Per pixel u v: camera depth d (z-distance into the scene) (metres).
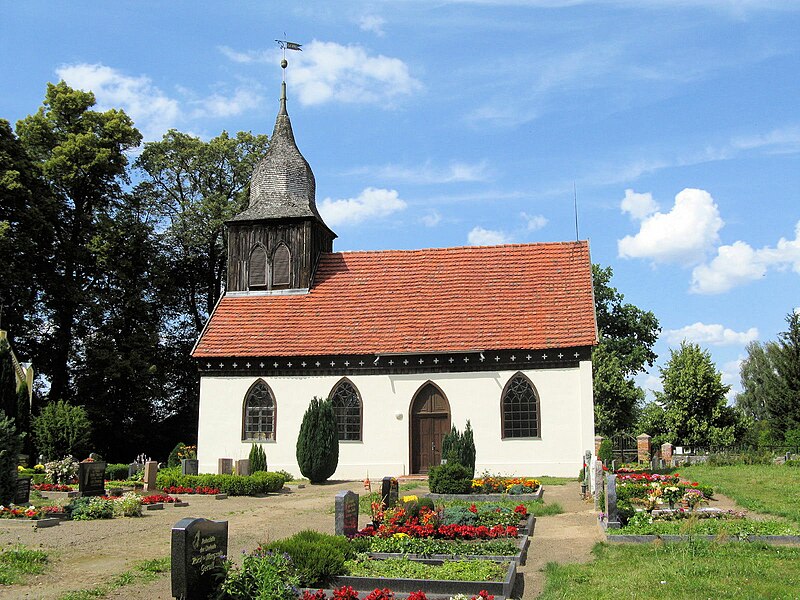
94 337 47.53
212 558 11.52
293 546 13.03
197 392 55.06
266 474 29.64
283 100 42.75
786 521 18.41
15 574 13.61
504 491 26.17
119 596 12.52
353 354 35.88
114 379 46.19
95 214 49.28
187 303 56.84
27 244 41.59
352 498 16.78
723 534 15.52
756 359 80.12
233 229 40.41
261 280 39.72
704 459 39.38
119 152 49.31
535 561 15.52
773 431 51.25
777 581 12.61
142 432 50.09
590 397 33.66
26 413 36.84
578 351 34.09
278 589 11.41
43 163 46.34
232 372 37.19
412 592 12.53
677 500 21.67
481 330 35.53
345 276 39.78
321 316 37.94
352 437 35.66
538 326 35.12
